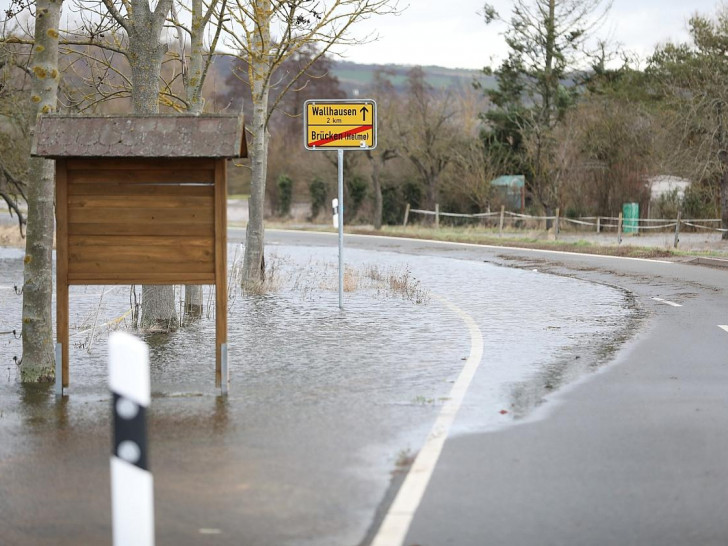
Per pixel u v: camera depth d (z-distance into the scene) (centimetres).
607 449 840
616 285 2502
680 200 5338
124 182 1095
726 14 4416
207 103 2273
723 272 2800
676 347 1441
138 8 1561
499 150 5972
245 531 634
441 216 6188
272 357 1376
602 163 5450
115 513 498
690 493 710
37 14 1218
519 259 3525
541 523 644
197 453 841
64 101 2069
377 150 6119
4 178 2920
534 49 5519
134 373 489
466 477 756
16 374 1270
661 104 5594
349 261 3506
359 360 1344
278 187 7288
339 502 696
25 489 738
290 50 2041
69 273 1105
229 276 2608
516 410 1006
